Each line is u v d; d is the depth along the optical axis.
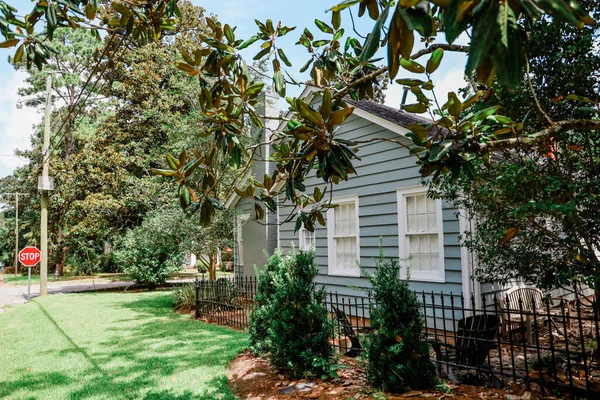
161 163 19.75
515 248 5.17
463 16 1.14
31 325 10.34
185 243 13.08
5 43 3.17
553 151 4.75
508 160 5.14
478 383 4.45
